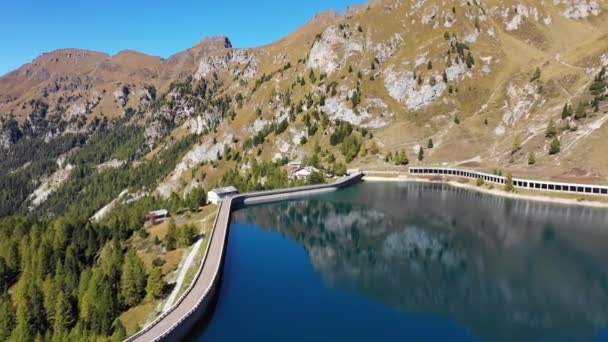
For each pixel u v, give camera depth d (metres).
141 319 78.50
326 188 190.75
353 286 94.75
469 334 75.00
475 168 199.25
